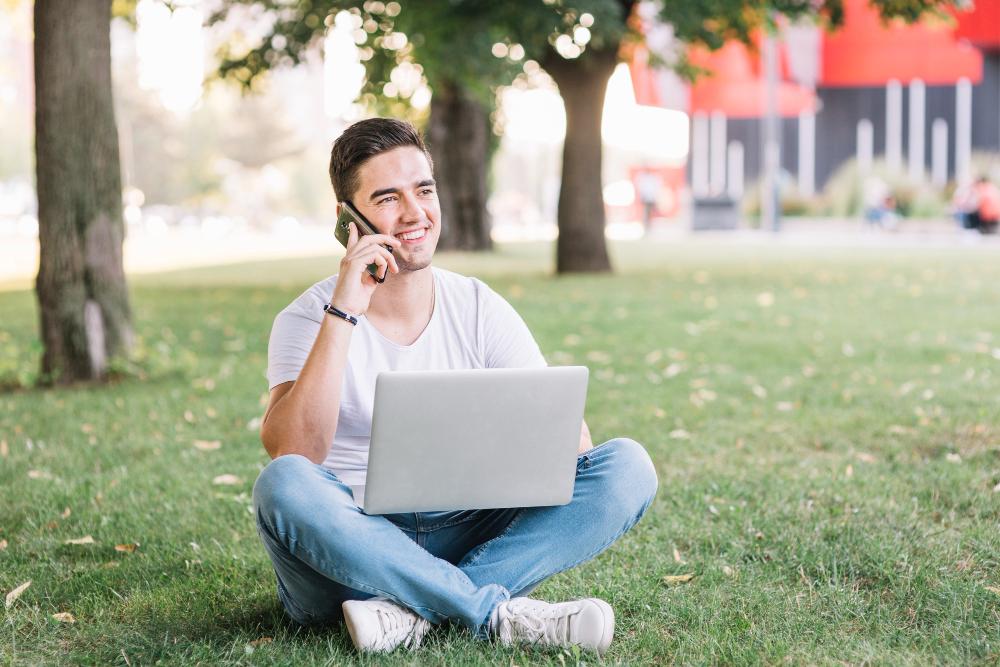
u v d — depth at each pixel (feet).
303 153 255.70
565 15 39.65
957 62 108.17
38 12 23.00
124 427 18.42
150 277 53.72
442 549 8.80
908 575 10.15
